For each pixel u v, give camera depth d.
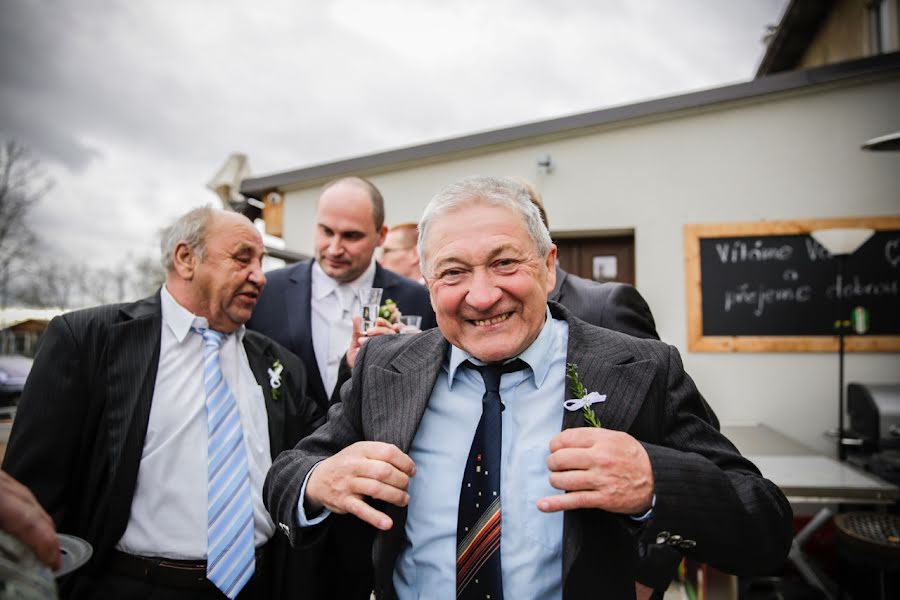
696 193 3.86
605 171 3.96
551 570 0.96
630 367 1.02
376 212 2.25
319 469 1.02
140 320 1.56
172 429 1.51
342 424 1.21
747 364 3.81
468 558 0.96
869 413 3.31
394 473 0.93
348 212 2.16
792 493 2.22
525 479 1.00
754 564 0.95
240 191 4.59
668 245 3.88
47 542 0.77
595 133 3.97
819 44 6.86
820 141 3.73
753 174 3.80
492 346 1.01
